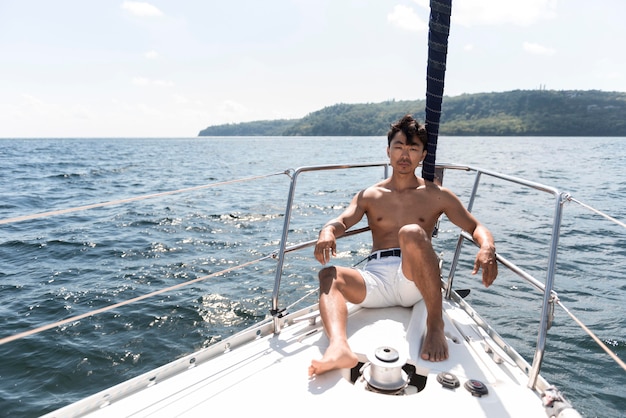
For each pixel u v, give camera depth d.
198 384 1.85
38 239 9.03
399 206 2.69
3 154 46.22
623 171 23.62
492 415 1.66
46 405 3.76
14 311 5.55
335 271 2.35
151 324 5.14
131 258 7.70
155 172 25.81
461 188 16.36
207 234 9.44
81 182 20.44
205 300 5.79
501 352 2.14
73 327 5.08
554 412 1.66
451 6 2.48
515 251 7.73
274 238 9.03
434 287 2.16
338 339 2.00
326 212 12.01
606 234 8.96
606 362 4.12
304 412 1.66
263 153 50.53
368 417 1.63
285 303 5.67
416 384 2.07
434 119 2.65
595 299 5.54
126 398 1.75
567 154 41.56
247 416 1.64
